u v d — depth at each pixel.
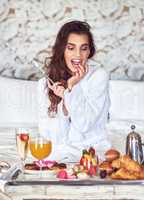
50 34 3.41
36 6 3.40
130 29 3.41
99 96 2.33
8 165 1.79
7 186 1.53
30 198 1.53
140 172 1.60
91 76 2.36
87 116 2.24
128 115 3.11
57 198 1.52
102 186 1.52
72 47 2.54
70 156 2.01
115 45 3.44
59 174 1.63
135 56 3.42
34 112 3.08
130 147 1.79
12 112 3.05
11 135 2.81
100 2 3.41
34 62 2.95
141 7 3.42
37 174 1.67
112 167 1.64
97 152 2.13
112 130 2.92
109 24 3.43
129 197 1.50
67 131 2.22
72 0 3.40
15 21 3.40
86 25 2.64
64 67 2.46
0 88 3.11
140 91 3.16
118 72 3.42
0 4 3.38
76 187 1.52
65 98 2.25
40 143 1.75
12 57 3.41
